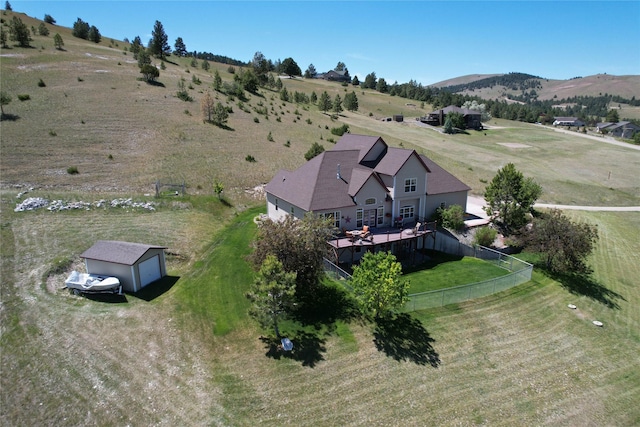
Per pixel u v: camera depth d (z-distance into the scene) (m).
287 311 26.61
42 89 69.81
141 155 55.00
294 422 19.27
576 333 27.75
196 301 27.52
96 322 24.53
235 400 20.12
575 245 33.72
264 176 55.84
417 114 143.12
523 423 20.44
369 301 24.59
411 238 36.84
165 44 127.88
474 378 22.91
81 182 45.59
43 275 28.62
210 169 54.66
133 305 26.50
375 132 95.69
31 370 20.70
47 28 119.06
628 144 117.06
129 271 27.88
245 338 24.34
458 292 29.53
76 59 90.94
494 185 42.72
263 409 19.80
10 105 60.88
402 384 21.94
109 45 131.25
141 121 65.44
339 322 26.27
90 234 35.34
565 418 20.97
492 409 21.05
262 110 88.06
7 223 34.97
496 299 30.30
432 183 42.84
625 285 35.31
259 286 23.28
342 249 34.25
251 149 64.44
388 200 39.25
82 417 18.48
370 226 39.06
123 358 21.97
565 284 33.91
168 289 28.95
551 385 23.02
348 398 20.78
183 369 21.69
